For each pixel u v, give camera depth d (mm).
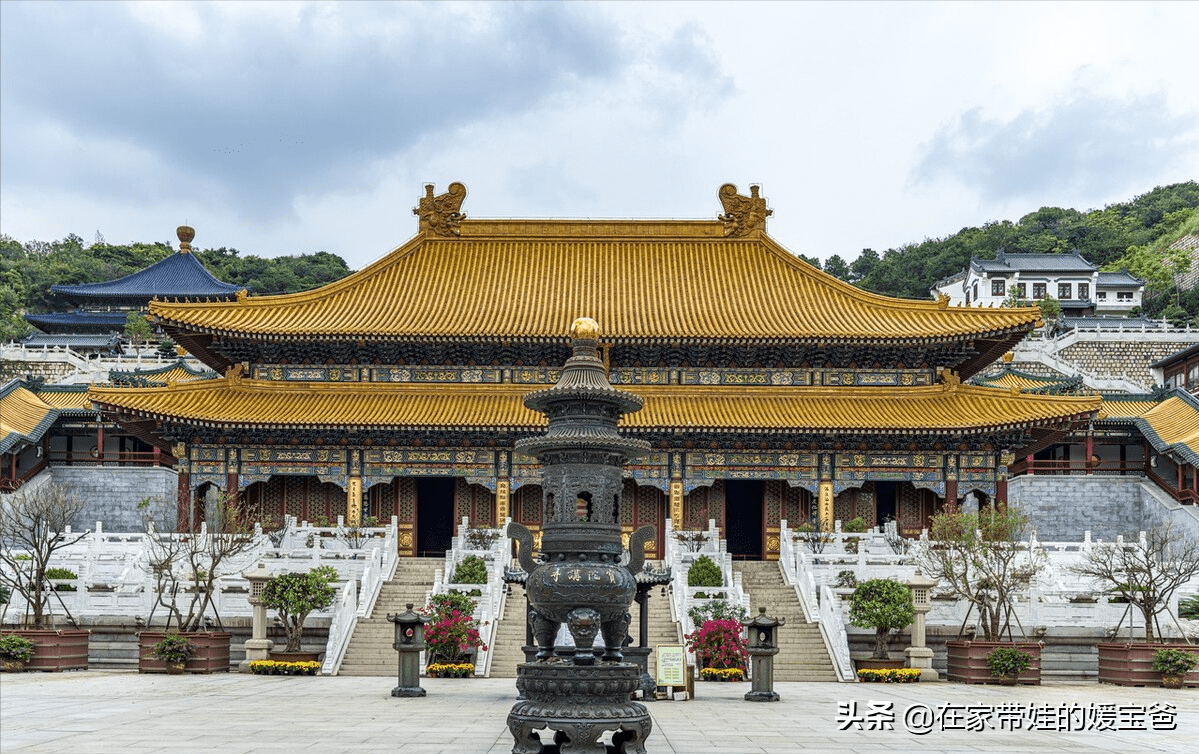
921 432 67625
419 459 71500
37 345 138500
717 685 44031
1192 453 82062
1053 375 116438
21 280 197750
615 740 23859
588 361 25984
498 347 72812
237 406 70688
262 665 46344
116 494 92375
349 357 73750
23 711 32625
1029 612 50031
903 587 47812
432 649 45406
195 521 72500
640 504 73062
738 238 82250
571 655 28578
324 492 74125
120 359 129875
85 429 98812
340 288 77000
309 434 71188
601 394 25078
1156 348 130375
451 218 82688
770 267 80125
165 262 176125
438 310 74562
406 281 78375
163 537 59562
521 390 72938
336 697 37125
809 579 52656
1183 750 27547
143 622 49625
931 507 74000
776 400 72625
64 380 125625
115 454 97250
